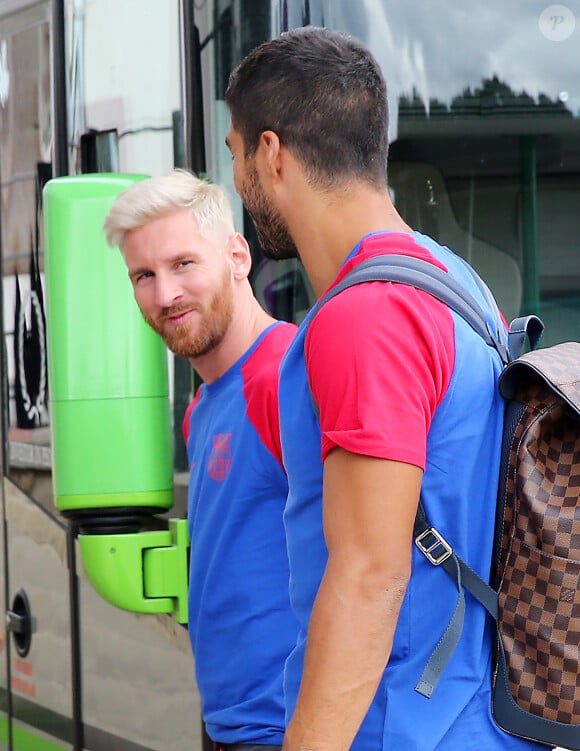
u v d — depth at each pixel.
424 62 3.18
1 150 4.07
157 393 3.04
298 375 2.04
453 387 1.93
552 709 1.92
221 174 3.07
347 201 2.06
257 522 2.66
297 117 2.05
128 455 3.00
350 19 3.11
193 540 2.81
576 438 1.93
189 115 3.09
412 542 1.94
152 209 2.78
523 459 1.92
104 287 3.03
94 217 3.04
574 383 1.92
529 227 3.26
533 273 3.27
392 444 1.82
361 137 2.05
